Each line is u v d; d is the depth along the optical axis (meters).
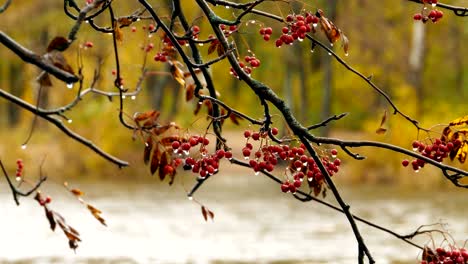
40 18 39.28
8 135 35.97
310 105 48.22
